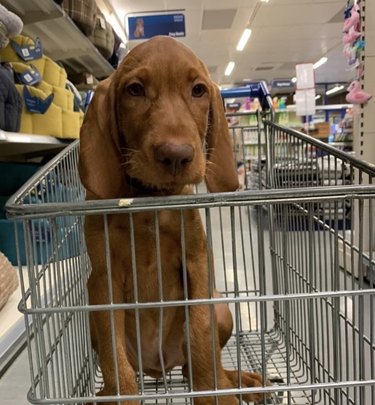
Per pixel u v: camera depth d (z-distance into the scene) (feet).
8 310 4.94
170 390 3.78
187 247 3.39
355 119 8.48
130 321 3.66
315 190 2.46
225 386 3.30
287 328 2.81
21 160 9.39
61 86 7.41
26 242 2.54
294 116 22.57
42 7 7.54
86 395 3.76
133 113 3.08
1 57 6.39
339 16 23.49
